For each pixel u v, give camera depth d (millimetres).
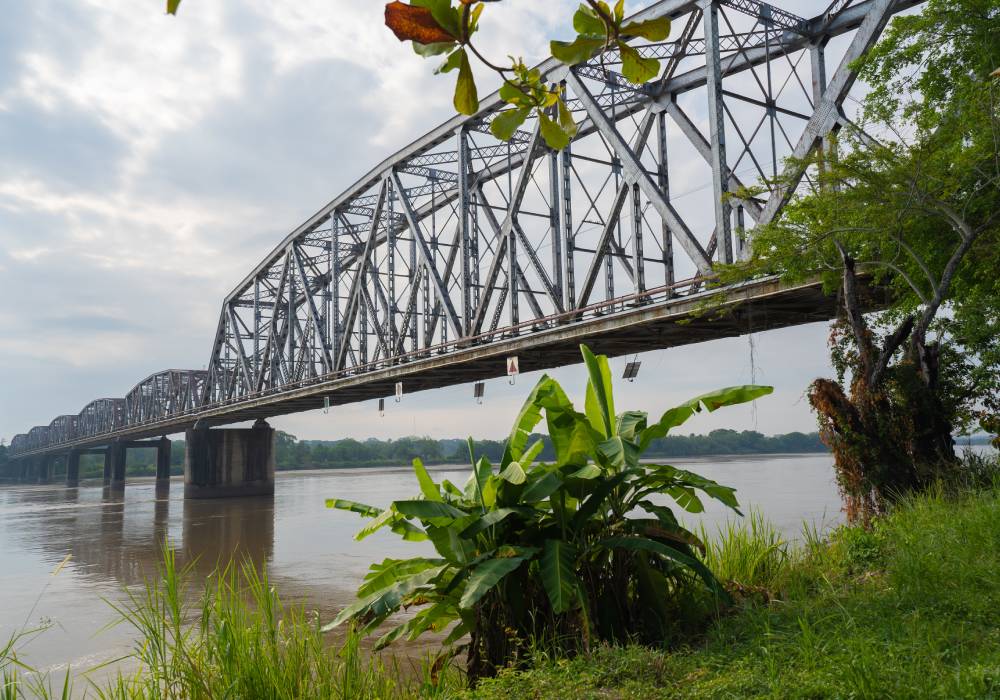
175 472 171875
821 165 12281
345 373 40938
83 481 165125
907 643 4719
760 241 13188
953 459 11320
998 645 4531
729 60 21234
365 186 41469
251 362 62156
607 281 23562
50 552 31844
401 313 38438
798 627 5609
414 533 7059
